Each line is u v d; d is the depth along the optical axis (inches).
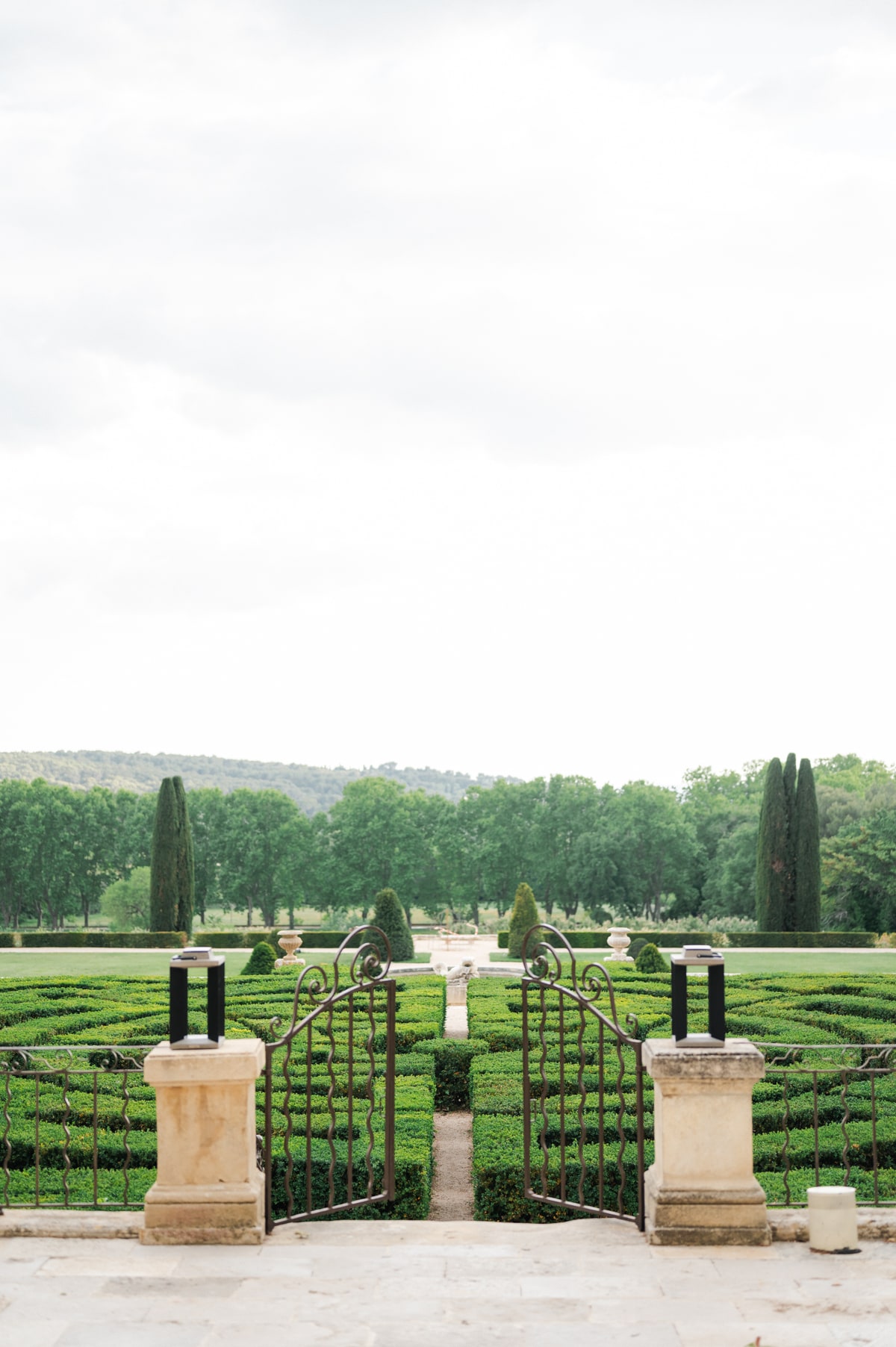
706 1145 287.1
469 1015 674.2
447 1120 549.3
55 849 3230.8
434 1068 541.6
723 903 2888.8
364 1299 248.8
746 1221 284.0
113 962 1702.8
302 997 768.3
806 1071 338.6
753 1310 241.3
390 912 1700.3
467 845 3265.3
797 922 2000.5
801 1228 288.4
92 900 3383.4
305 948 2015.3
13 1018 710.5
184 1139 289.9
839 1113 436.8
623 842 3063.5
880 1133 401.7
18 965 1659.7
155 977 917.8
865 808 2605.8
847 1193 280.5
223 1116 289.9
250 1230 287.1
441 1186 442.0
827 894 2372.0
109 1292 253.0
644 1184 307.3
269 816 3262.8
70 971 1549.0
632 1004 740.0
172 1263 272.4
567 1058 541.3
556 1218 361.7
